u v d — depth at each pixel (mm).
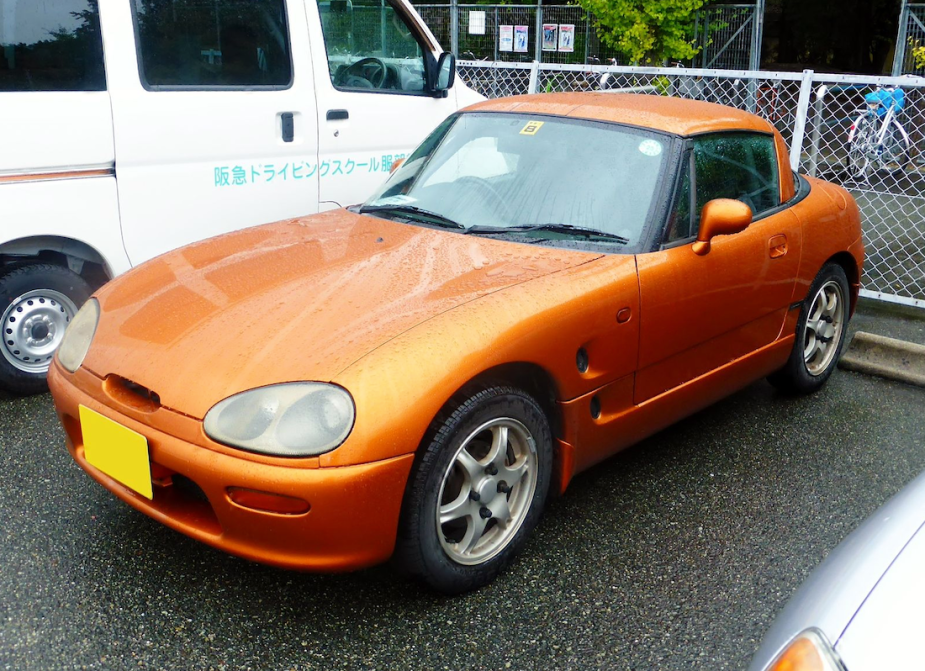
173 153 4406
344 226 3500
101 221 4211
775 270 3756
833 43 21000
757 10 13680
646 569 2943
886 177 8469
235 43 4598
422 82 5645
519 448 2807
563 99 3910
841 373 4840
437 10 15711
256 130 4727
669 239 3260
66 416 2834
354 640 2543
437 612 2680
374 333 2502
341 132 5129
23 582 2750
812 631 1530
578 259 3061
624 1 13125
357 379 2348
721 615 2719
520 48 15328
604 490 3467
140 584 2766
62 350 2932
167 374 2506
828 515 3326
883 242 7387
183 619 2607
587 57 14883
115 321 2838
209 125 4520
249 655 2469
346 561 2395
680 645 2576
